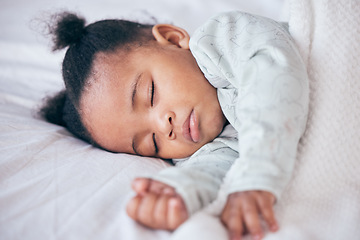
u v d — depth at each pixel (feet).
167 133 3.15
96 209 2.36
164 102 3.18
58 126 3.88
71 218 2.29
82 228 2.21
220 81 3.14
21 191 2.59
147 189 2.21
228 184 2.23
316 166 2.44
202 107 3.20
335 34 2.82
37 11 5.19
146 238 2.11
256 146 2.19
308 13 2.94
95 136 3.46
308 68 2.78
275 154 2.18
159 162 3.18
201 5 5.05
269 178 2.12
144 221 2.14
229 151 3.11
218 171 2.60
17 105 4.23
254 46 2.71
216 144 3.19
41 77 4.65
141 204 2.13
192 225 1.97
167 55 3.37
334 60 2.73
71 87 3.57
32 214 2.36
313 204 2.31
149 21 4.83
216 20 3.15
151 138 3.29
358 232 2.05
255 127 2.25
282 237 1.97
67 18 3.76
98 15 5.02
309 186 2.41
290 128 2.26
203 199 2.25
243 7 4.96
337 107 2.58
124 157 3.11
